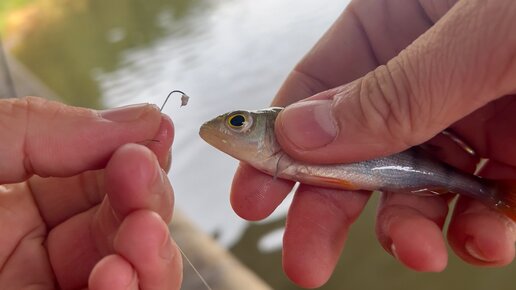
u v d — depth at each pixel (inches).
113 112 5.5
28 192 6.0
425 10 7.7
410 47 5.5
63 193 6.0
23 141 5.3
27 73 15.3
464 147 7.2
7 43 26.5
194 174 14.5
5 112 5.3
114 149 5.4
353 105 5.7
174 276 4.8
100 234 5.5
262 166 6.6
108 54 22.7
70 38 25.8
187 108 16.7
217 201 13.7
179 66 19.6
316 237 6.6
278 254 12.6
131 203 4.8
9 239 5.7
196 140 15.4
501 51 4.8
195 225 8.6
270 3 23.9
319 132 5.8
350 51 8.1
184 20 24.5
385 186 6.6
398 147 5.7
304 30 20.1
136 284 4.6
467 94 5.1
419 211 6.6
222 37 21.3
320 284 6.5
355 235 13.4
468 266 12.4
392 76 5.4
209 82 18.0
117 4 29.5
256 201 6.8
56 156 5.4
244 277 7.6
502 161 7.1
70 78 21.2
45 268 5.7
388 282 12.2
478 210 6.5
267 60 18.6
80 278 5.7
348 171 6.4
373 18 7.9
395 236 6.1
